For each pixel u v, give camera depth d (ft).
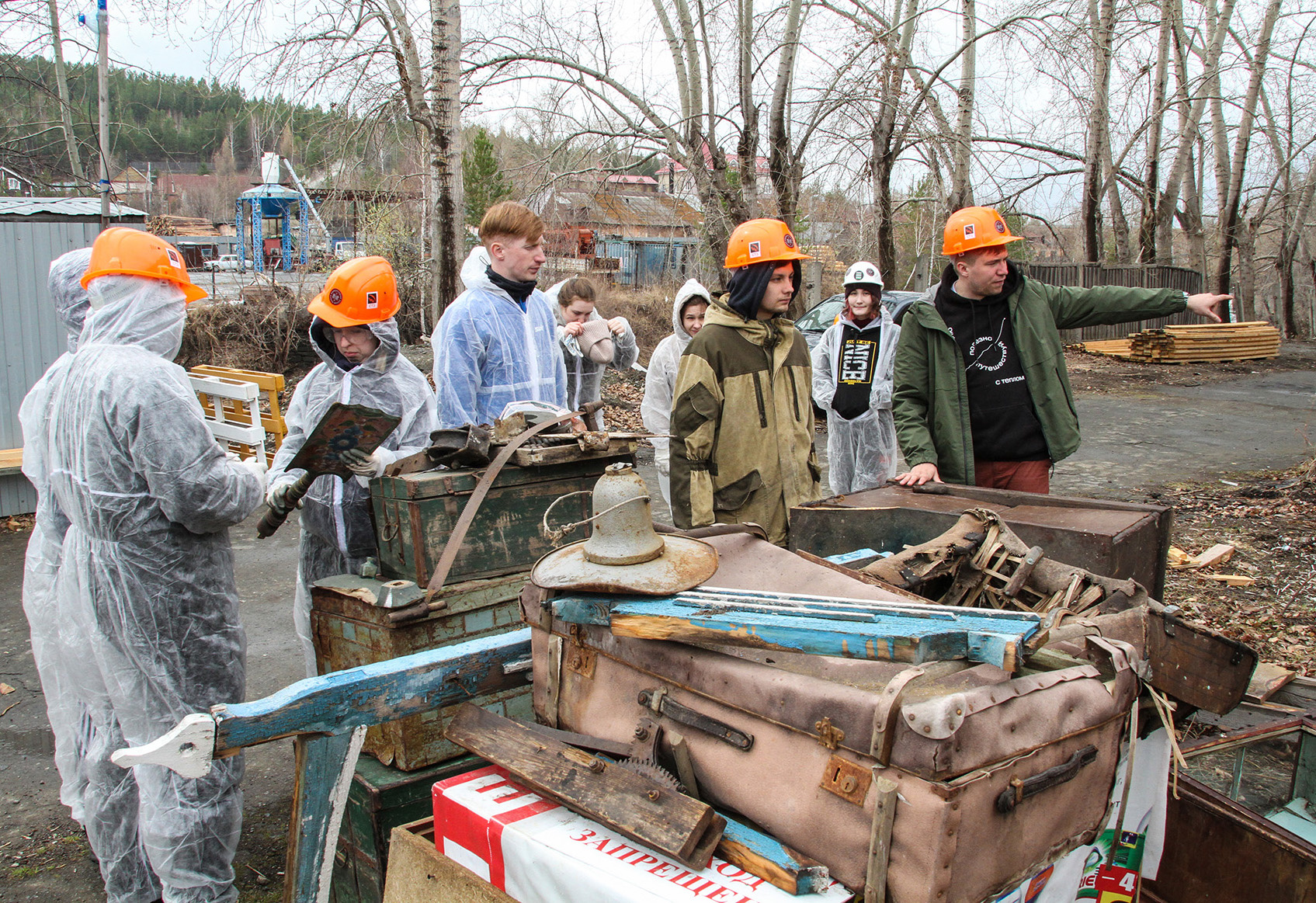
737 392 10.92
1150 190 68.33
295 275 44.27
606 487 5.56
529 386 12.15
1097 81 46.47
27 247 22.39
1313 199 84.74
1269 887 6.81
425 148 30.32
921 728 4.23
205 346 39.11
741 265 10.89
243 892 9.48
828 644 4.61
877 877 4.33
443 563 7.97
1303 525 21.89
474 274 12.42
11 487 22.81
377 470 8.63
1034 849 4.74
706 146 38.29
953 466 11.96
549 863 4.95
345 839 8.04
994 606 7.18
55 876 9.94
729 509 11.09
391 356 9.98
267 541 21.89
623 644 5.64
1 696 14.05
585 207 44.65
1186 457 30.58
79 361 8.40
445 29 25.31
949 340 11.87
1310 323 98.48
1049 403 11.70
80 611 8.40
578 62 36.29
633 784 5.10
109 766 8.63
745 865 4.70
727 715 5.09
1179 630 6.34
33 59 38.68
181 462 8.09
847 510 9.45
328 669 8.79
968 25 43.60
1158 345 57.41
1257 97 68.39
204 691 8.70
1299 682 9.48
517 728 5.90
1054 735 4.74
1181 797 7.33
